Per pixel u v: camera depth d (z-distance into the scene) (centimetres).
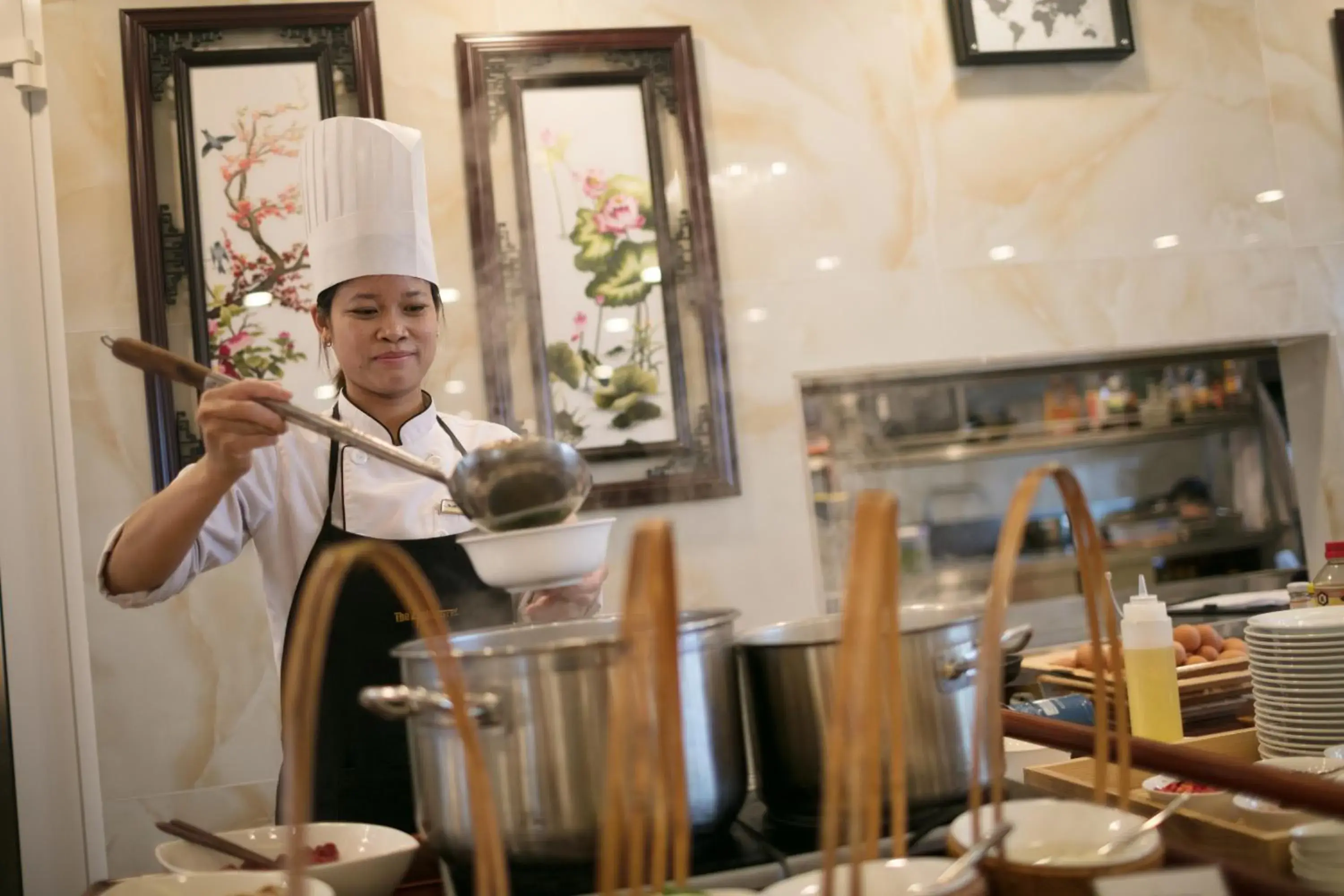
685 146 266
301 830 55
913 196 279
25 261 242
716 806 82
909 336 277
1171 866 78
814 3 278
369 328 163
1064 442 300
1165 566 310
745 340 269
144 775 241
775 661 88
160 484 241
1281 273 298
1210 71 299
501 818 76
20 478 239
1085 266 288
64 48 245
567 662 75
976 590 298
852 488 287
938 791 83
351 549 58
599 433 260
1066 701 135
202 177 248
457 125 258
